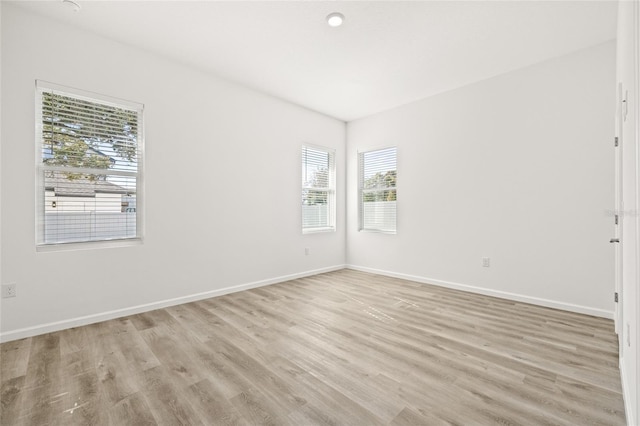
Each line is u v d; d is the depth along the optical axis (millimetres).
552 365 2016
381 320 2867
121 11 2490
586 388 1753
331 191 5309
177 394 1713
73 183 2736
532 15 2512
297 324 2770
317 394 1710
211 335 2521
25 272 2473
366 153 5242
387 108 4773
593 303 2988
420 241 4398
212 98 3623
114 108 2949
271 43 2961
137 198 3104
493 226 3666
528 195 3395
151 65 3139
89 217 2820
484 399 1658
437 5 2402
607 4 2367
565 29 2711
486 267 3730
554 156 3217
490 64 3355
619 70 2398
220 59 3279
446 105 4094
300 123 4672
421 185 4379
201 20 2609
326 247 5141
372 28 2709
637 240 1121
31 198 2502
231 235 3830
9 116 2404
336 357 2141
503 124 3576
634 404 1261
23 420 1500
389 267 4816
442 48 3033
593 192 2988
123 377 1886
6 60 2393
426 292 3848
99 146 2861
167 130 3256
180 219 3361
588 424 1457
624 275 1873
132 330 2625
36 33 2514
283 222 4457
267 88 4027
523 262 3438
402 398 1671
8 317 2402
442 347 2293
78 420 1501
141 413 1552
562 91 3162
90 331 2598
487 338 2453
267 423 1478
